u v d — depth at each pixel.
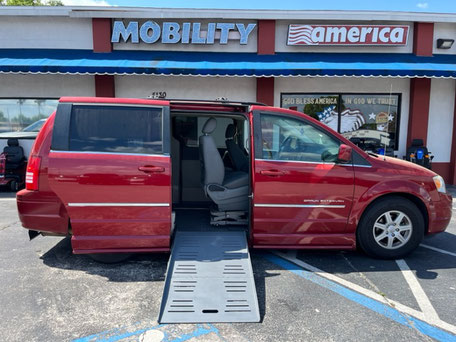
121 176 3.62
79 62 8.59
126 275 3.75
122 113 3.77
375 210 4.04
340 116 10.03
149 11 9.38
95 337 2.69
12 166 8.38
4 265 3.99
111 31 9.44
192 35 9.39
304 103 9.98
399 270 3.93
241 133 5.37
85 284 3.54
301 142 4.01
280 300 3.26
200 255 3.70
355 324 2.89
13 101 9.70
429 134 9.94
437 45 9.66
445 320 2.96
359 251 4.52
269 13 9.30
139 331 2.77
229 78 9.75
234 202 4.45
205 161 4.38
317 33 9.45
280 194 3.90
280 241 3.98
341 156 3.83
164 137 3.78
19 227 5.45
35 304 3.16
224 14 9.33
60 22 9.44
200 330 2.78
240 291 3.21
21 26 9.41
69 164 3.57
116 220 3.68
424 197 4.08
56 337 2.68
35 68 8.29
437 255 4.39
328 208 3.96
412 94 9.73
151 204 3.70
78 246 3.66
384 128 10.11
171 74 8.44
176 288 3.23
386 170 4.05
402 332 2.79
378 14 9.38
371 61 9.07
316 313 3.04
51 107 9.77
